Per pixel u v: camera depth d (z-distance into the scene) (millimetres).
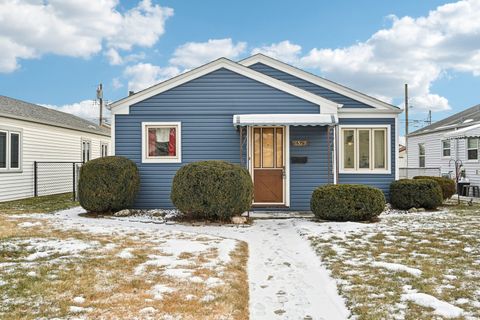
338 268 5273
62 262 5215
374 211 8930
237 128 10836
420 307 3863
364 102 11906
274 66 12391
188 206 8883
